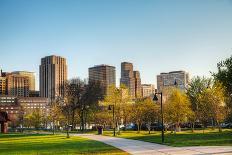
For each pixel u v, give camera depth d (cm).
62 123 12562
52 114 11419
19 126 18575
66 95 11106
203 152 2705
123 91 8019
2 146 4219
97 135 7000
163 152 2847
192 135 5616
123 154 2830
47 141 5128
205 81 7906
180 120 7644
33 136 7256
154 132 8094
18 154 3094
